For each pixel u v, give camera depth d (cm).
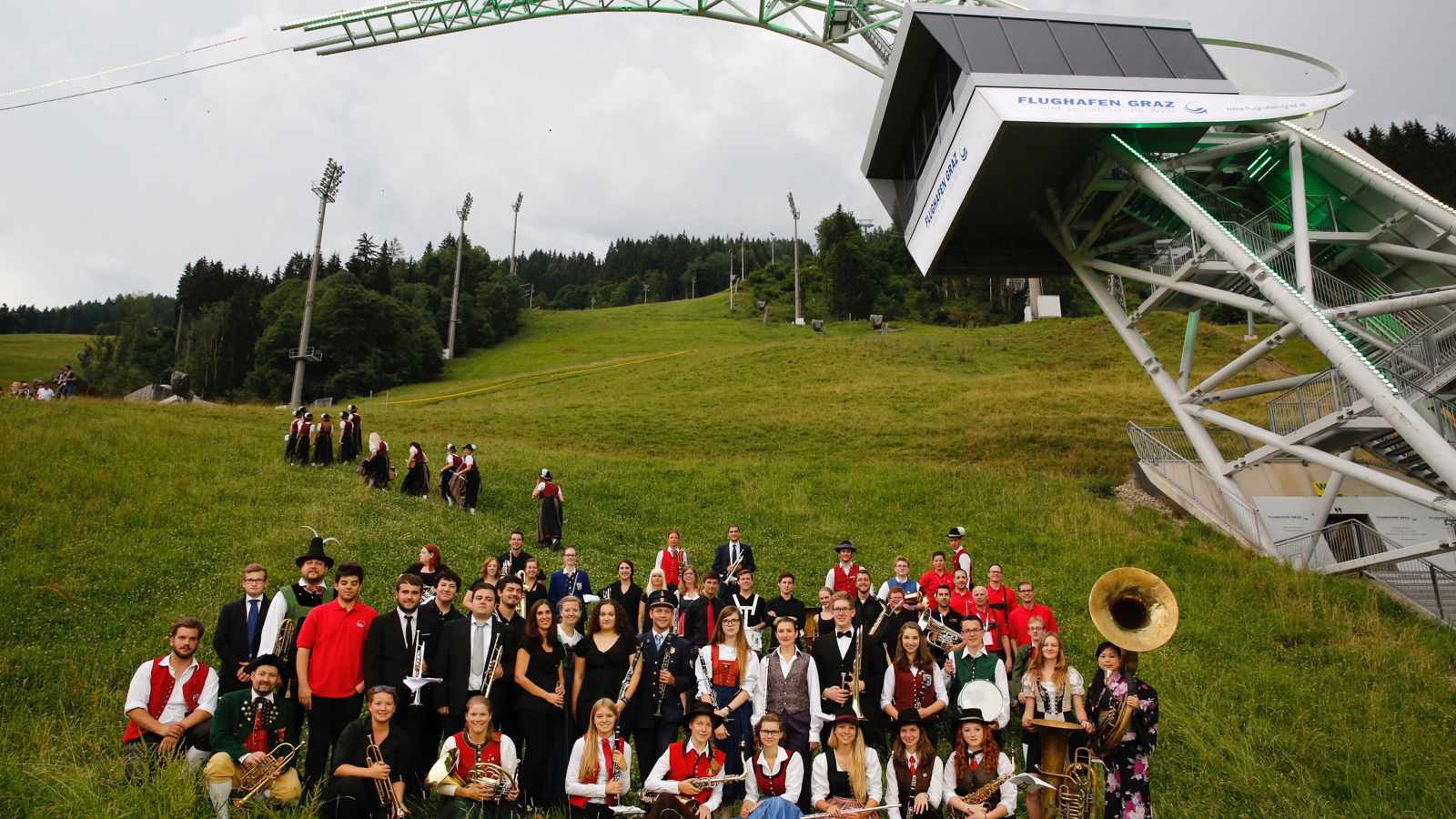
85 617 1390
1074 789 845
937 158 2866
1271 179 2742
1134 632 898
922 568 2095
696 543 2294
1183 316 6856
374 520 2102
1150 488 2847
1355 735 1282
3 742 964
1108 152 2588
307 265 14025
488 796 755
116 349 11325
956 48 2666
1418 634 1792
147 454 2503
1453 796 1112
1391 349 2206
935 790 798
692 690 922
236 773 774
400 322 8819
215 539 1822
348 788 755
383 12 4225
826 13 3881
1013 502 2728
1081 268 3002
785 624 901
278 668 820
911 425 4025
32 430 2598
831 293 12138
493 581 1171
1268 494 2703
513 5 4291
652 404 5097
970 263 3338
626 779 804
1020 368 5959
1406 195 2338
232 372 9650
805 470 3200
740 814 794
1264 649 1686
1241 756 1180
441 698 845
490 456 3281
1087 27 2750
